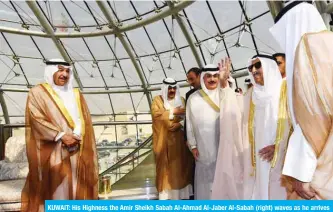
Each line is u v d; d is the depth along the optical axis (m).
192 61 11.95
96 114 15.99
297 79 1.51
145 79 13.84
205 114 3.15
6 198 3.05
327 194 1.46
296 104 1.51
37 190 2.76
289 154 1.56
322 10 4.05
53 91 2.95
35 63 14.33
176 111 3.54
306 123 1.47
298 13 1.61
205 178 3.18
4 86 14.95
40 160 2.77
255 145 2.45
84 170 2.93
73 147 2.87
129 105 15.68
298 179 1.48
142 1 10.32
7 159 4.21
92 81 14.80
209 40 10.71
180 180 3.44
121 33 11.48
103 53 13.32
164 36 11.60
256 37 9.60
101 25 11.69
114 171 5.26
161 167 3.49
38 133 2.79
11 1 11.14
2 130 4.50
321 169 1.47
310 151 1.47
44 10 11.36
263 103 2.40
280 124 2.26
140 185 4.06
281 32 1.73
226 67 2.90
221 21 10.00
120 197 3.56
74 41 12.73
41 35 11.84
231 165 2.76
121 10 10.83
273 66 2.45
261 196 2.34
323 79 1.46
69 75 3.09
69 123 2.87
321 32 1.54
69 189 2.78
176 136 3.52
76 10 11.34
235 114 2.79
